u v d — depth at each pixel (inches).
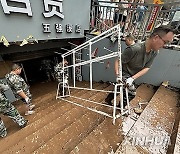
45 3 131.3
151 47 80.8
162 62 155.8
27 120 119.4
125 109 117.2
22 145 90.4
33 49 173.0
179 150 70.4
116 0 221.6
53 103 153.9
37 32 135.1
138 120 100.0
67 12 157.4
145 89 160.4
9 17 110.9
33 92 220.2
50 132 102.3
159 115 107.7
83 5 173.5
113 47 181.3
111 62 191.2
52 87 244.8
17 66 122.6
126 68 99.5
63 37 163.6
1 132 98.7
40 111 137.1
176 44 152.5
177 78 153.0
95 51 197.5
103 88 189.6
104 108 128.5
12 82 119.9
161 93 142.0
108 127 96.3
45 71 285.4
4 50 148.3
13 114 103.7
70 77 247.0
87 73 225.0
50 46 193.0
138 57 88.5
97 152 77.0
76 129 101.5
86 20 186.1
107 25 188.2
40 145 91.2
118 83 92.8
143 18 158.9
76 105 142.9
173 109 116.9
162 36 72.4
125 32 176.6
